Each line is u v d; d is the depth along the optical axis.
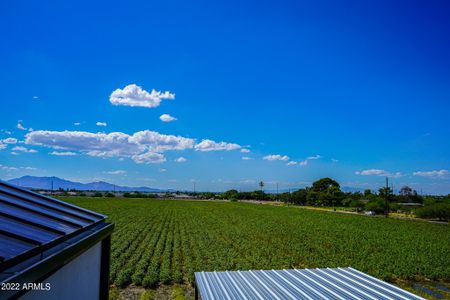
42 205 7.85
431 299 15.73
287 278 8.76
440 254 26.22
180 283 16.53
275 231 37.78
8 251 4.34
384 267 21.20
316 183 124.94
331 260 22.78
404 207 83.00
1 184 8.40
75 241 6.23
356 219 56.50
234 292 7.54
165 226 40.06
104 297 8.98
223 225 42.22
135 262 20.38
